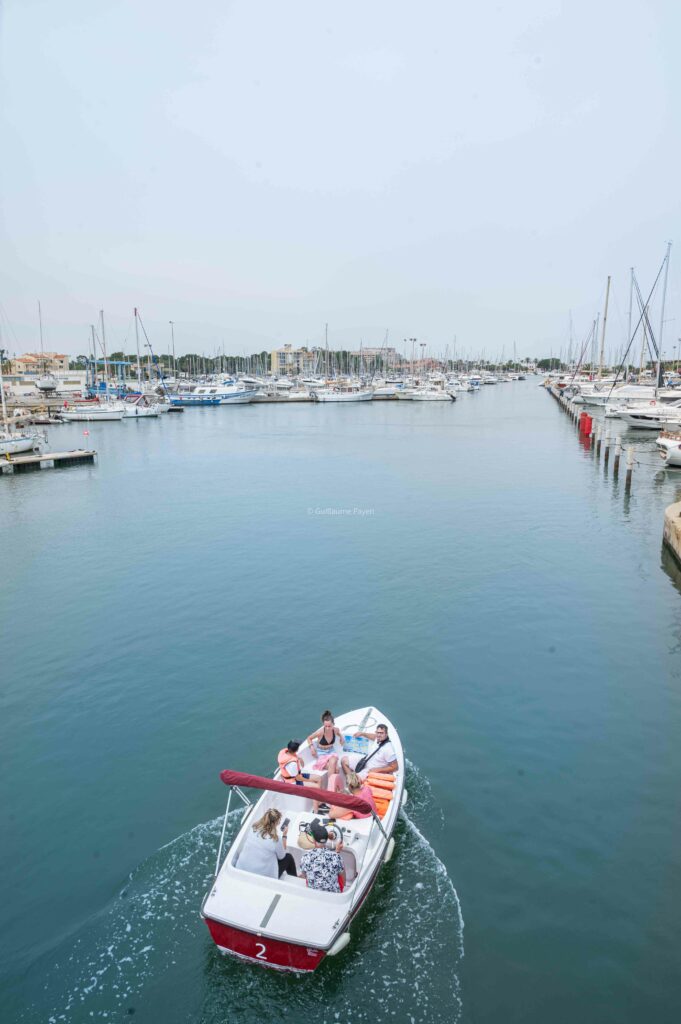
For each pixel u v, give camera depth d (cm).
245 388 13275
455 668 1664
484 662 1695
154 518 3419
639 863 1010
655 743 1333
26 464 5256
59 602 2189
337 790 997
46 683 1634
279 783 899
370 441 7075
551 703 1491
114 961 851
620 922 905
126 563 2608
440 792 1177
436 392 13762
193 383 15312
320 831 913
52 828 1114
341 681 1608
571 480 4325
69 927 907
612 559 2544
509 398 15325
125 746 1356
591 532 2955
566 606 2064
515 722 1413
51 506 3784
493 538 2869
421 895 942
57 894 970
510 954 852
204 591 2259
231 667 1695
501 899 939
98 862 1032
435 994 798
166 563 2595
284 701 1522
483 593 2181
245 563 2567
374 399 14250
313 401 13600
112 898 957
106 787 1222
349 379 17700
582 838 1062
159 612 2081
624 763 1266
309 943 780
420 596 2162
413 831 1075
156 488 4322
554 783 1204
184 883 977
